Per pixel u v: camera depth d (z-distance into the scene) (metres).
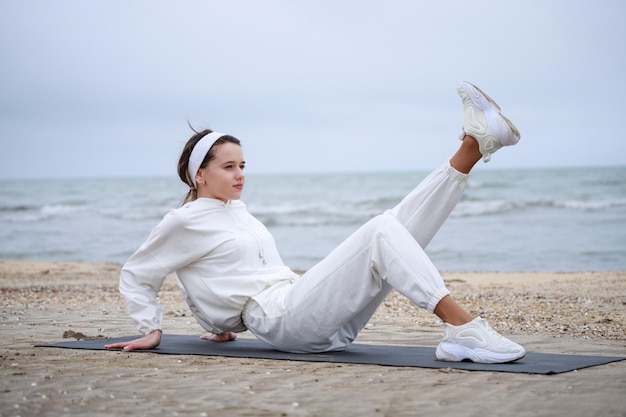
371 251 4.06
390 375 3.69
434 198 4.13
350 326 4.47
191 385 3.48
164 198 42.31
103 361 4.17
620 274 12.21
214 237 4.54
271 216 30.42
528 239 20.92
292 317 4.24
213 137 4.63
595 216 26.47
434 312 4.05
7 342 5.03
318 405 3.06
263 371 3.84
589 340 5.29
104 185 57.34
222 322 4.59
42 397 3.22
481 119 4.02
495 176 46.34
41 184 61.25
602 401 3.08
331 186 49.31
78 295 9.20
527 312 7.27
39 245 22.69
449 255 18.28
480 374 3.68
